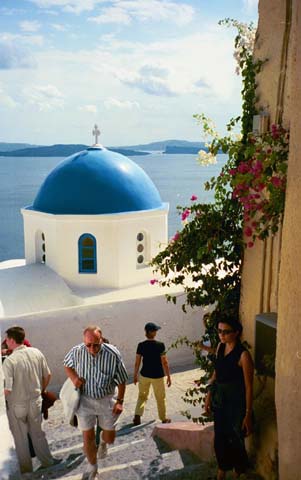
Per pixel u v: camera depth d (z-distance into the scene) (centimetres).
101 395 471
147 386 743
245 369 395
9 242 7188
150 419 781
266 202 396
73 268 1357
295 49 299
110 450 571
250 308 440
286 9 388
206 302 505
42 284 1301
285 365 308
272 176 391
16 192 12712
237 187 407
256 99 425
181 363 1085
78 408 472
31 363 537
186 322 1088
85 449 471
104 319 1013
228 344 409
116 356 476
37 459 615
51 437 710
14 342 538
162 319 1066
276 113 402
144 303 1049
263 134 398
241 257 473
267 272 416
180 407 834
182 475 446
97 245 1345
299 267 294
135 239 1376
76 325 990
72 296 1294
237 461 408
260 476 408
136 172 1445
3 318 939
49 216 1340
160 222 1412
